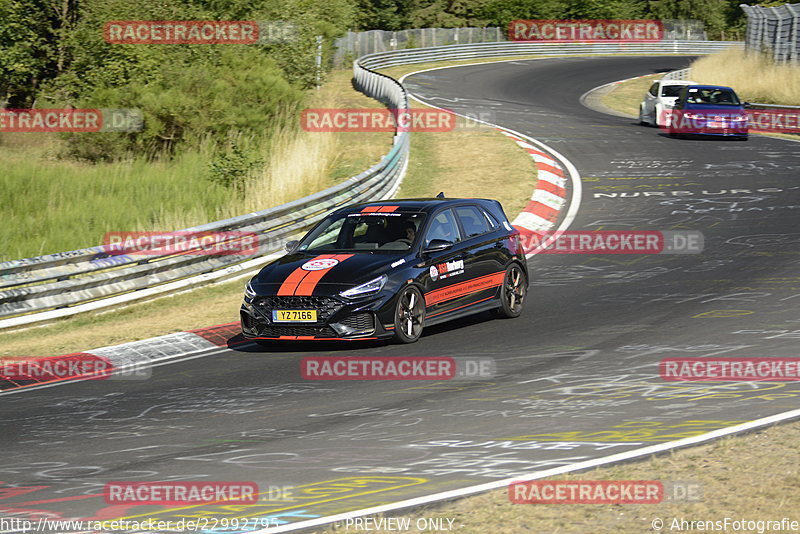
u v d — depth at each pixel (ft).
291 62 373.20
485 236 129.70
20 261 147.02
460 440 78.33
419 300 118.21
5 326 144.77
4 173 247.91
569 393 91.25
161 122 280.72
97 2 341.82
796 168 255.09
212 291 164.96
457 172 260.42
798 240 174.29
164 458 78.43
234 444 81.41
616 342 111.86
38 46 343.05
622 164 271.08
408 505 62.13
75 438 86.63
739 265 156.97
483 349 112.27
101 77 325.83
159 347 126.00
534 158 275.80
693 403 84.99
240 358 116.67
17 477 75.15
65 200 229.45
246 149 257.75
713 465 66.08
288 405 93.56
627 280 151.43
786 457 66.54
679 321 121.19
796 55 433.48
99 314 153.89
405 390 96.22
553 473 67.05
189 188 236.43
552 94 485.15
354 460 74.59
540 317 129.70
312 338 113.80
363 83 428.15
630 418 81.51
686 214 206.28
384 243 122.11
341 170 254.68
